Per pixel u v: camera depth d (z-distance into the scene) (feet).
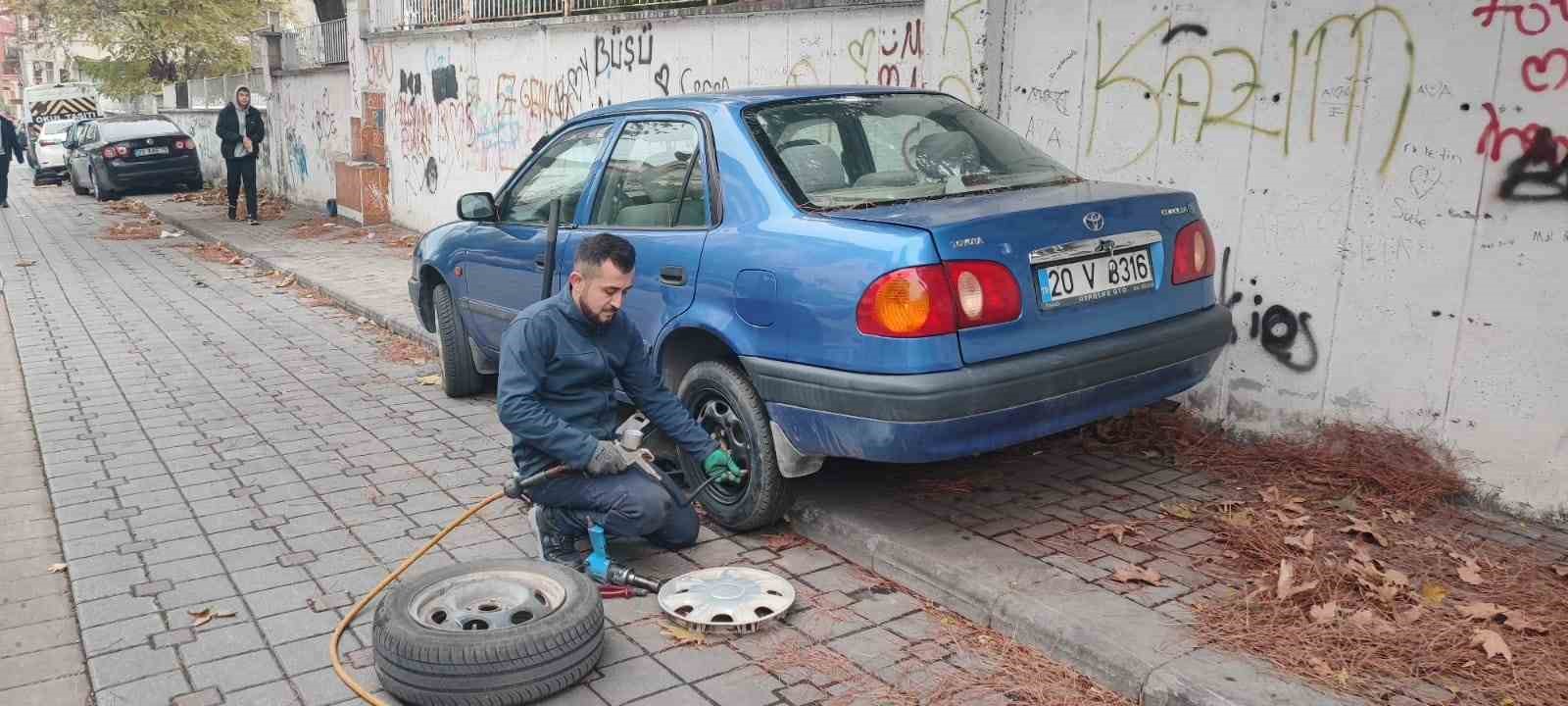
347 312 32.63
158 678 11.46
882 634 12.16
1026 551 13.48
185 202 69.21
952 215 12.60
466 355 21.98
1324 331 16.34
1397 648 10.89
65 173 91.97
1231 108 17.03
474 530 15.33
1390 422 15.78
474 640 10.55
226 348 27.81
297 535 15.24
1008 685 11.04
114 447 19.47
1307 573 12.53
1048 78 19.70
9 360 26.71
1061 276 12.86
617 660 11.71
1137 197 13.74
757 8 26.68
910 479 16.11
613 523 13.21
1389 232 15.43
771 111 15.10
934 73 21.29
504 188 19.83
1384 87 15.21
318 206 59.93
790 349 13.20
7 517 16.29
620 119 17.20
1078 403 13.11
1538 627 11.22
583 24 33.45
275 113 65.26
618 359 13.33
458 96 41.96
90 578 13.93
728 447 14.88
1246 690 10.12
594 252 12.37
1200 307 14.49
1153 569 12.98
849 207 13.61
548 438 12.55
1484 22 14.12
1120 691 10.82
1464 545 13.56
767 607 12.60
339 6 68.80
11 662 11.96
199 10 91.71
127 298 35.60
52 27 97.09
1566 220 13.67
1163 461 16.97
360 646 12.09
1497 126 14.16
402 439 19.74
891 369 12.10
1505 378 14.46
